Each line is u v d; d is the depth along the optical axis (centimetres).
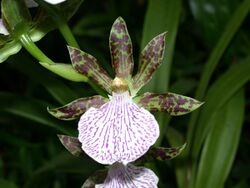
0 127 38
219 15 32
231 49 33
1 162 35
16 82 44
